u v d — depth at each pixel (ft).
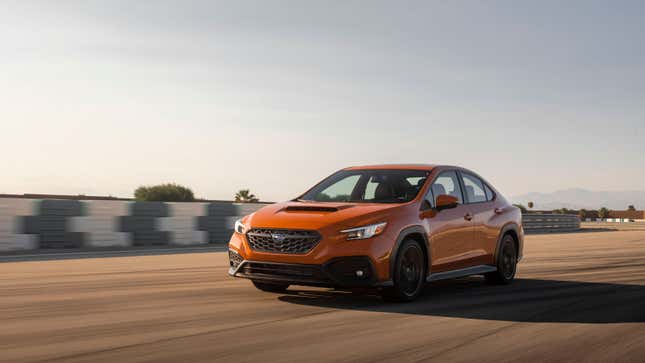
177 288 23.72
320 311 19.21
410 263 21.21
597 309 20.27
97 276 27.25
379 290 20.85
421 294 23.41
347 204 21.59
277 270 20.13
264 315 18.42
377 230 20.11
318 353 13.98
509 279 26.89
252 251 20.44
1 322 17.04
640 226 151.02
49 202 41.47
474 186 25.99
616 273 31.50
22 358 13.24
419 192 22.62
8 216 39.37
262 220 20.83
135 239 46.09
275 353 13.91
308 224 19.98
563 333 16.46
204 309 19.29
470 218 24.44
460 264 23.84
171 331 16.06
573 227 106.63
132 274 28.17
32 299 20.90
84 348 14.16
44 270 29.32
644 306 20.94
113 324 16.87
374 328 16.79
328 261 19.53
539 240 64.95
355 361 13.35
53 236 41.68
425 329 16.78
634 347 14.97
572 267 34.53
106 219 44.39
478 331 16.60
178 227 48.60
